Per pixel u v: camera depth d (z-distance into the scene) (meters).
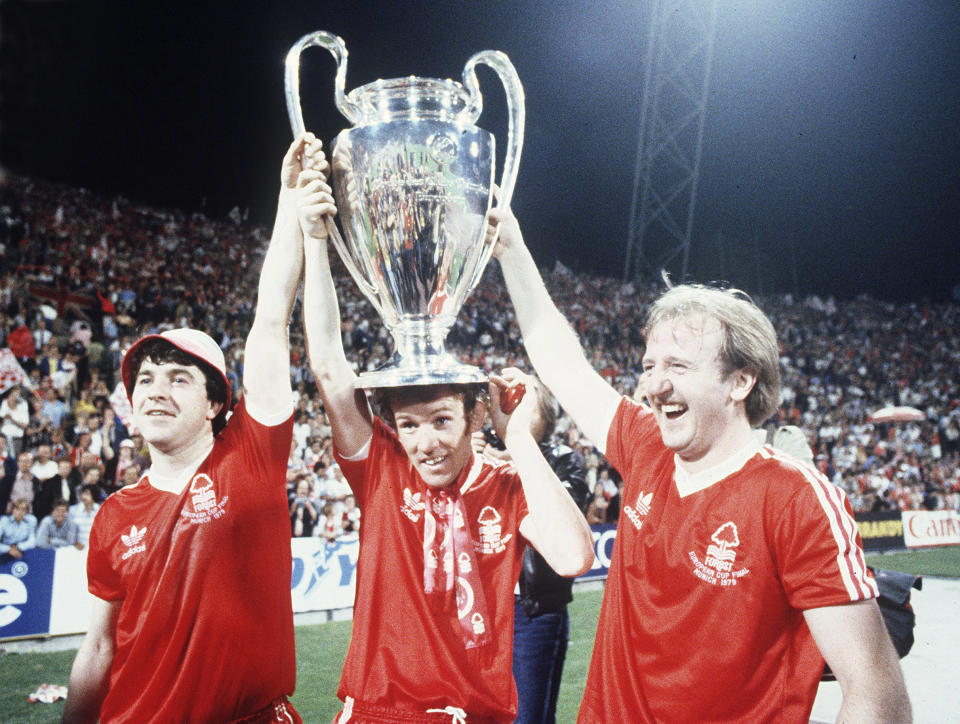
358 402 1.69
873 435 15.43
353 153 1.62
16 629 5.50
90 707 1.73
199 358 1.70
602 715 1.49
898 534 10.99
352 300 14.02
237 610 1.60
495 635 1.54
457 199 1.60
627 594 1.50
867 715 1.21
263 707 1.65
